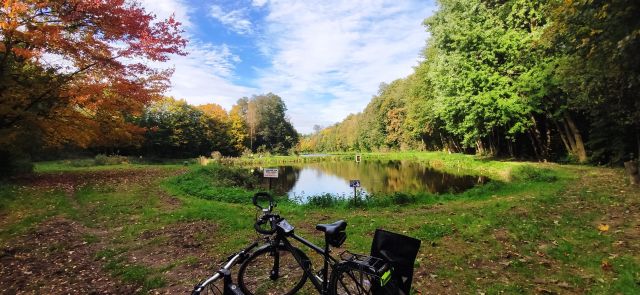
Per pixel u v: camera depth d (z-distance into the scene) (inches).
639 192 389.1
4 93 549.0
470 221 302.7
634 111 557.3
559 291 162.9
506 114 909.8
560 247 221.5
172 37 600.1
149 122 1955.0
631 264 186.2
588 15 396.5
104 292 182.4
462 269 194.1
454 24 1011.3
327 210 395.9
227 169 874.8
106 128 703.7
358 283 128.9
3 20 470.9
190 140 2245.3
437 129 1839.3
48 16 527.5
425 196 471.8
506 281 175.9
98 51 579.5
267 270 183.6
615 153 722.8
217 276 132.5
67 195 484.4
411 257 124.0
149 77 668.7
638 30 326.3
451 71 1040.2
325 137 5620.1
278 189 860.6
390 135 2962.6
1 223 326.0
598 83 513.3
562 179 544.4
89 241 274.7
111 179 674.8
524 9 847.7
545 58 754.2
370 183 956.6
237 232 291.7
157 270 208.8
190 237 280.2
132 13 555.2
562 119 865.5
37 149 757.3
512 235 252.7
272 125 3494.1
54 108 629.3
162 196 487.2
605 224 272.4
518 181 591.2
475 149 1815.9
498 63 960.9
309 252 233.0
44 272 212.1
